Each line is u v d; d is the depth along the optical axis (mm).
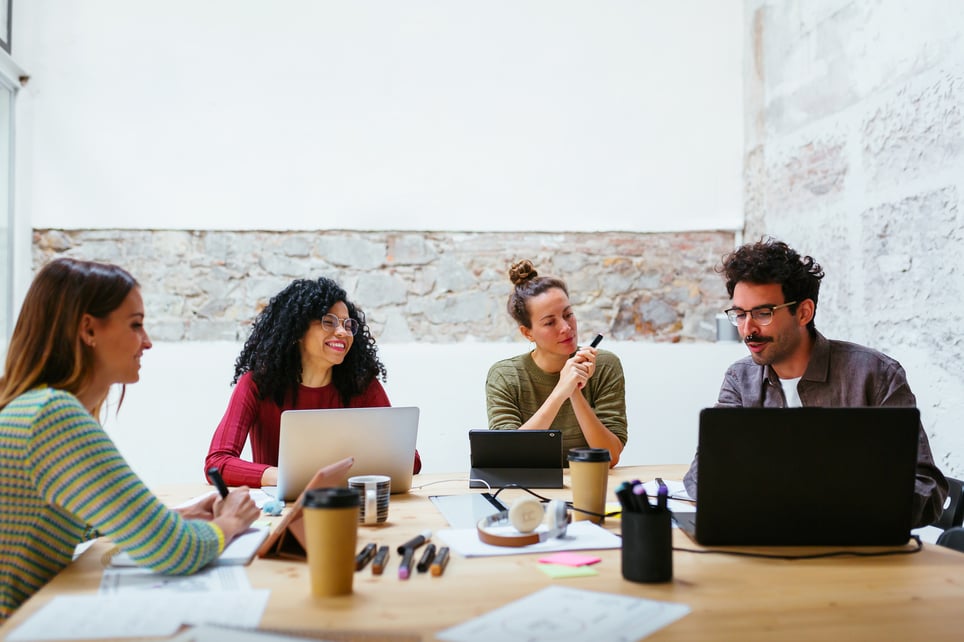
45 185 3613
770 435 1389
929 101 2613
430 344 3738
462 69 3877
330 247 3762
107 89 3672
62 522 1336
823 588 1154
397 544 1431
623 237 3910
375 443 1873
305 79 3797
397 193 3816
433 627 988
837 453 1388
